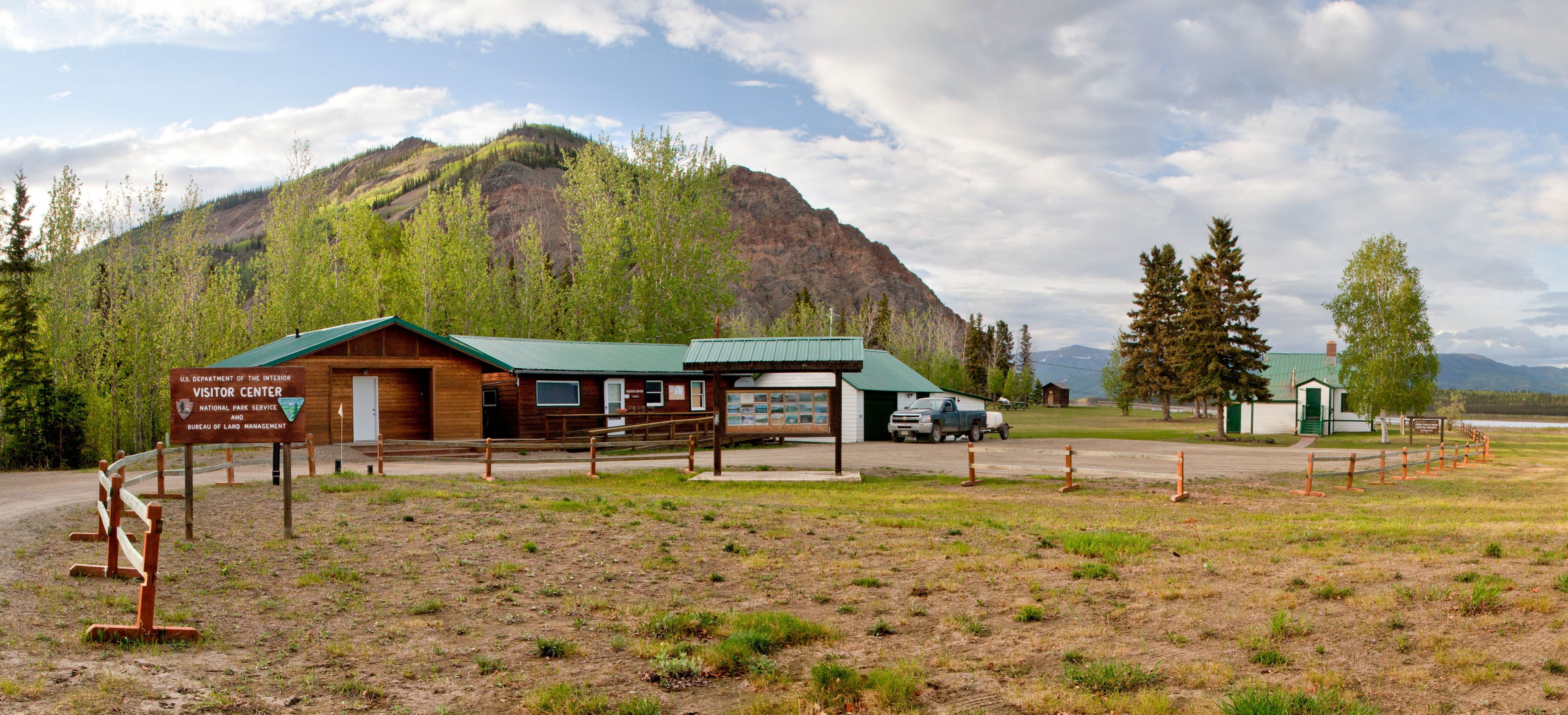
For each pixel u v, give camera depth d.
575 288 58.31
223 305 49.59
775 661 7.10
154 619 7.52
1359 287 47.53
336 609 8.55
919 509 16.44
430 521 13.52
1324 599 8.45
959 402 45.53
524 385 33.72
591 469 22.70
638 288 56.06
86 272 41.56
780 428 23.59
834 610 8.80
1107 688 6.27
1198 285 53.03
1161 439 48.47
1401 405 46.22
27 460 29.03
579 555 11.28
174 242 46.50
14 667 6.16
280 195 54.31
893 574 10.31
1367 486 23.16
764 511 15.56
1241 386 49.56
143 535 11.57
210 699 5.87
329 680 6.52
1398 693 5.91
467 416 31.70
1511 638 6.92
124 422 42.16
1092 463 28.48
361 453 27.69
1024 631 7.85
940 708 6.02
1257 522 14.84
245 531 12.41
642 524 13.61
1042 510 16.53
